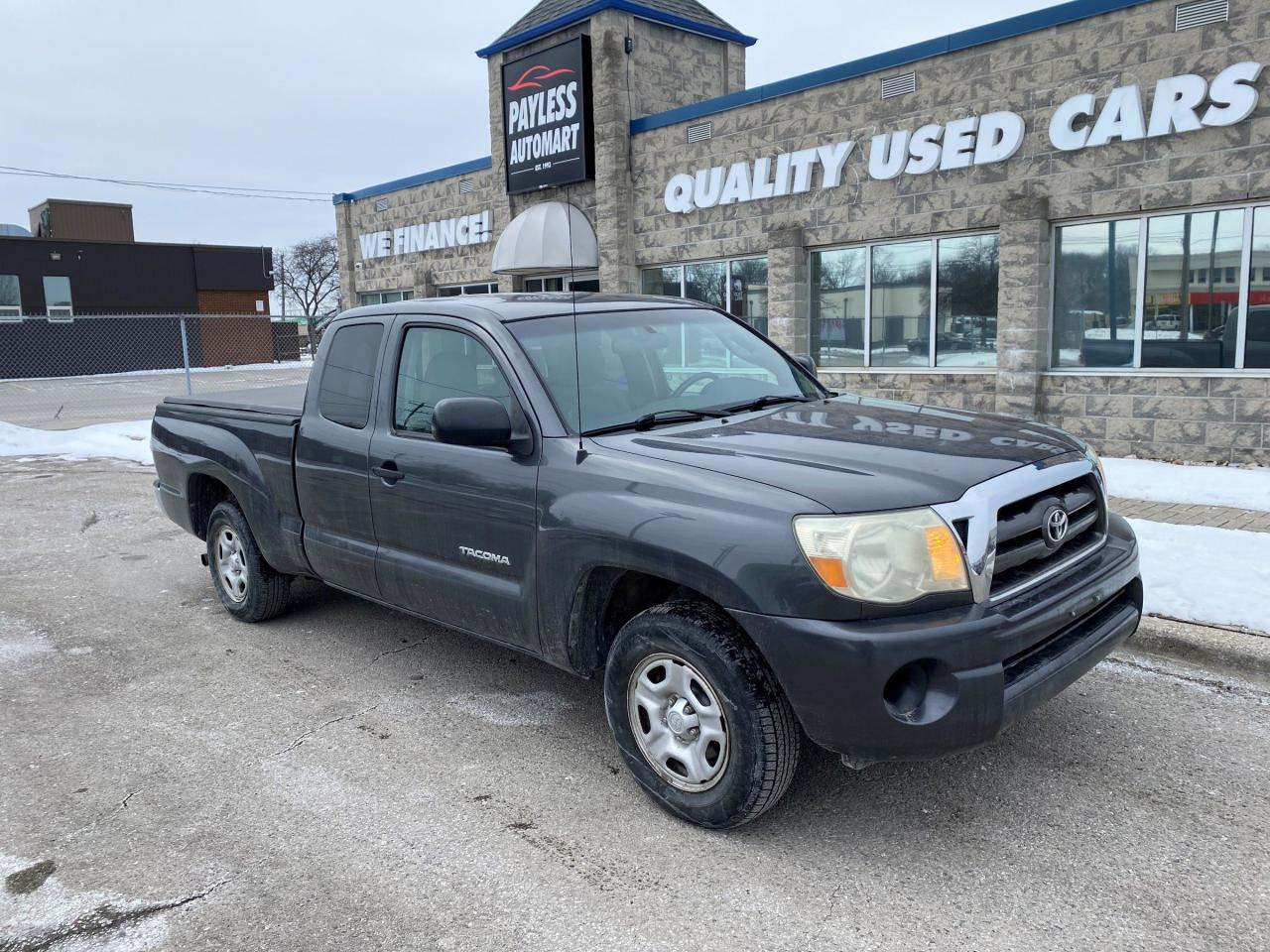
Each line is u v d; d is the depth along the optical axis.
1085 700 4.28
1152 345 10.03
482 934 2.79
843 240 12.24
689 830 3.34
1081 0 9.73
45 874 3.17
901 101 11.37
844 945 2.69
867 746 2.90
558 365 3.97
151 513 9.47
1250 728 3.97
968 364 11.56
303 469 4.92
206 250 41.69
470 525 3.96
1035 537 3.21
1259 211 9.10
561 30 15.66
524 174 16.50
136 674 5.04
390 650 5.31
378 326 4.69
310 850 3.27
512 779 3.75
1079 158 10.06
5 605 6.36
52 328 38.34
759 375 4.58
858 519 2.89
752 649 3.11
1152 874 2.99
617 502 3.37
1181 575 5.44
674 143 14.14
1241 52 8.81
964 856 3.12
